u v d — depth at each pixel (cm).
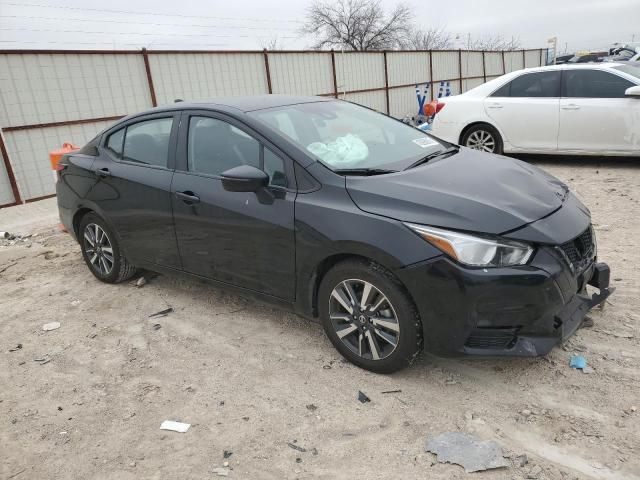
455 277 275
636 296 388
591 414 274
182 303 449
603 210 602
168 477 256
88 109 1098
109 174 449
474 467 245
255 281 364
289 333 384
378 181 317
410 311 294
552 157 934
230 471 257
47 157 1037
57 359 375
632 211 588
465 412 285
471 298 274
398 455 259
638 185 694
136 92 1178
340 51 1720
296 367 340
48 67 1029
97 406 317
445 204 291
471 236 277
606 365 312
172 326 409
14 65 982
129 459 271
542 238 281
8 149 979
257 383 327
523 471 242
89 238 498
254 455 266
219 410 304
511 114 840
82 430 296
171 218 402
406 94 2080
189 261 404
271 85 1495
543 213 300
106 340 397
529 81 836
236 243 363
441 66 2292
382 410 292
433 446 260
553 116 807
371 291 307
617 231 528
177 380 337
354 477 247
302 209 324
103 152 469
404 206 295
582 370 310
